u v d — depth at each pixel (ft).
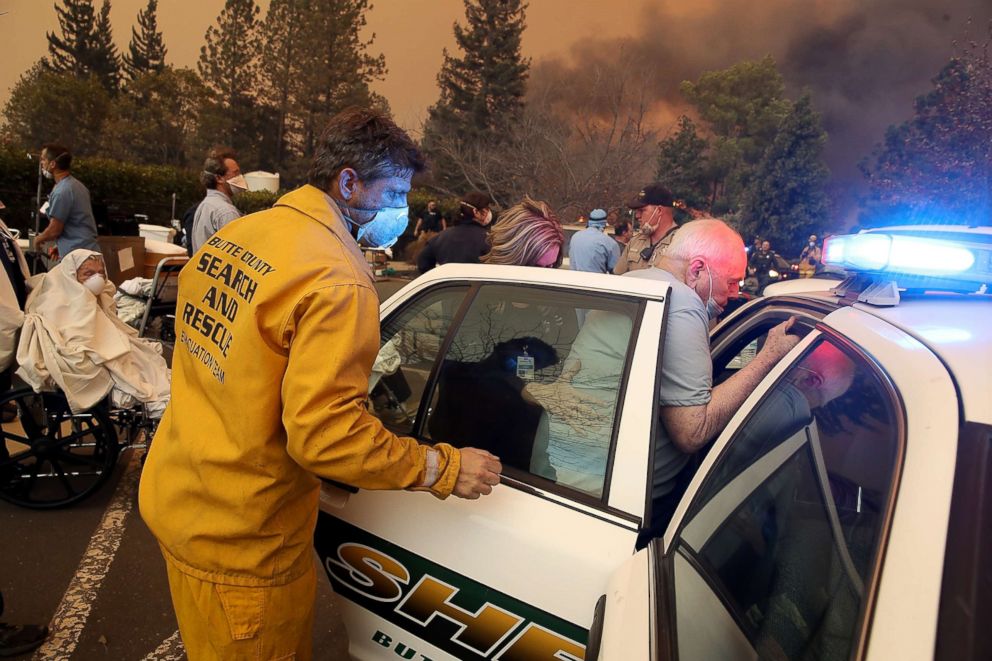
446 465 5.01
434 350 6.66
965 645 2.29
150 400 11.71
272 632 5.08
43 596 9.55
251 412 4.61
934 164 41.52
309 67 133.39
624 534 5.15
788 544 3.67
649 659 3.49
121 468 13.84
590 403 5.63
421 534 5.83
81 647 8.57
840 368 4.25
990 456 2.77
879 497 3.03
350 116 5.00
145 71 149.89
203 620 5.01
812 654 2.87
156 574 10.32
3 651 8.23
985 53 40.75
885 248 4.75
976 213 39.63
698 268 6.57
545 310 6.14
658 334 5.47
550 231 7.78
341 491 6.33
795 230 101.09
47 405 11.54
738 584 3.78
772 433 4.58
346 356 4.40
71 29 157.89
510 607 5.39
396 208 5.29
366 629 6.44
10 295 11.07
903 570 2.54
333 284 4.47
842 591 2.93
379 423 4.69
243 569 4.89
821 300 6.37
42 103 131.75
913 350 3.68
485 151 66.69
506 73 122.31
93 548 10.87
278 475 4.79
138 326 18.63
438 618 5.82
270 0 137.08
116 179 53.93
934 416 3.04
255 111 142.92
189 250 18.35
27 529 11.27
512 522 5.46
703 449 6.92
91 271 11.74
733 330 8.50
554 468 5.66
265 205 61.05
